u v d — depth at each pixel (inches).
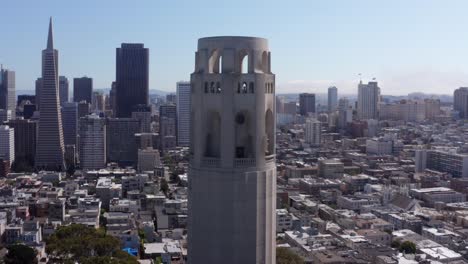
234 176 2593.5
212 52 2615.7
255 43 2596.0
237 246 2632.9
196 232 2687.0
